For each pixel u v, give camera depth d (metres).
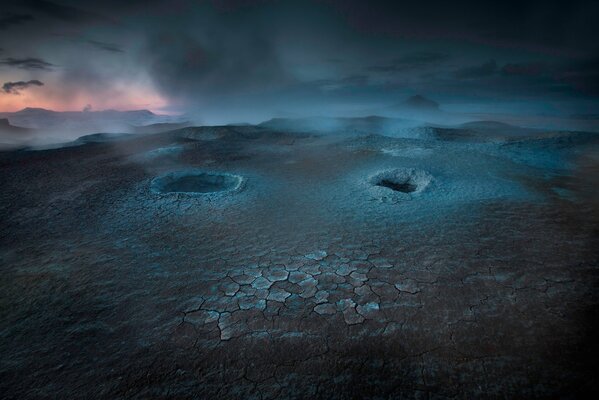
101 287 3.60
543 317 2.83
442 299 3.14
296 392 2.25
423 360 2.46
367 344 2.64
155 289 3.53
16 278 3.83
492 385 2.24
